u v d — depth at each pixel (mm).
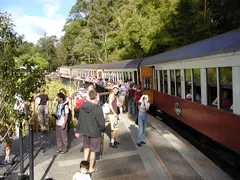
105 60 47656
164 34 23391
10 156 7961
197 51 8359
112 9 53594
